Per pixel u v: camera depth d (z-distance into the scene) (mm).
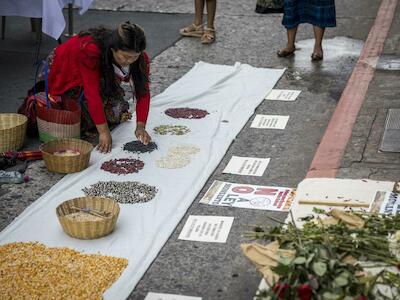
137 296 3750
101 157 5328
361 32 8656
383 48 7891
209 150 5453
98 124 5379
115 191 4777
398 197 4301
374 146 5348
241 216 4504
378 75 7008
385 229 3822
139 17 9320
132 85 5574
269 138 5754
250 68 7383
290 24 7582
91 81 5312
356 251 3613
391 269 3525
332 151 5305
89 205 4434
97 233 4191
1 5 7160
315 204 4328
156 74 7273
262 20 9148
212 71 7285
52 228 4336
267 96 6695
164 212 4531
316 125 5988
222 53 7926
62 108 5660
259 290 3426
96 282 3771
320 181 4652
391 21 8969
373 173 4895
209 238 4270
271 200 4684
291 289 3236
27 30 8586
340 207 4281
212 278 3898
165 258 4090
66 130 5469
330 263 3371
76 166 5059
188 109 6297
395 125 5699
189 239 4270
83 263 3947
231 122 6043
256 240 4180
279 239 3773
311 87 6914
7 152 5266
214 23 9031
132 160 5266
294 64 7574
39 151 5340
